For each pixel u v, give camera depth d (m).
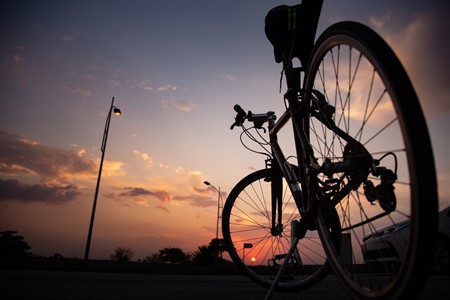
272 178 2.54
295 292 2.48
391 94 0.98
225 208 2.75
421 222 0.86
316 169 1.54
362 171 1.24
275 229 2.48
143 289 2.67
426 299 2.12
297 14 1.90
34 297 2.06
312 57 1.63
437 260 4.60
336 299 2.11
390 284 1.06
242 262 2.59
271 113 2.57
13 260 6.66
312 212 1.67
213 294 2.38
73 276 4.59
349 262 1.49
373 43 1.07
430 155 0.87
